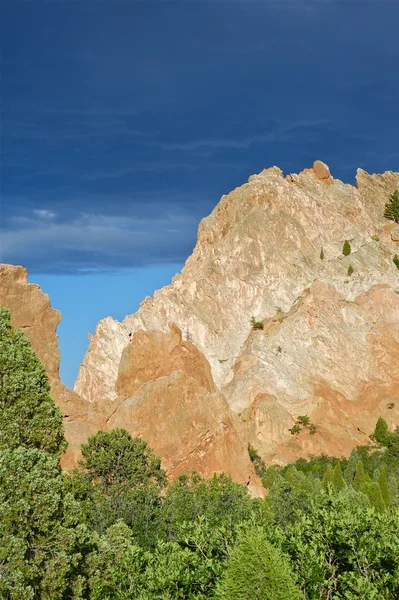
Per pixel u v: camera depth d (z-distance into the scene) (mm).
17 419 32875
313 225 172500
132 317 141875
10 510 26547
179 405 84812
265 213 169375
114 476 57719
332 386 123562
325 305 135375
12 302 81125
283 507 58969
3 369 33875
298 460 103938
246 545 24969
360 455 106375
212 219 177750
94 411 82562
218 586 25188
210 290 153750
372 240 175125
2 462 27906
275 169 194375
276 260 159000
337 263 162000
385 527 29422
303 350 129000
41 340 82188
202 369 101125
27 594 25328
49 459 30453
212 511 46469
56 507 28188
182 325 144875
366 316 135375
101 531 42750
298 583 26781
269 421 110438
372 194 199000
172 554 29062
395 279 149375
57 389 80812
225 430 85875
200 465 82312
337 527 29703
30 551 27766
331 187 193375
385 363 127312
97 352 131000
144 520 46719
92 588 30547
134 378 98938
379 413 118750
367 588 25547
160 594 27203
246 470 84125
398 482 92312
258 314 150000
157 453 81500
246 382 122500
